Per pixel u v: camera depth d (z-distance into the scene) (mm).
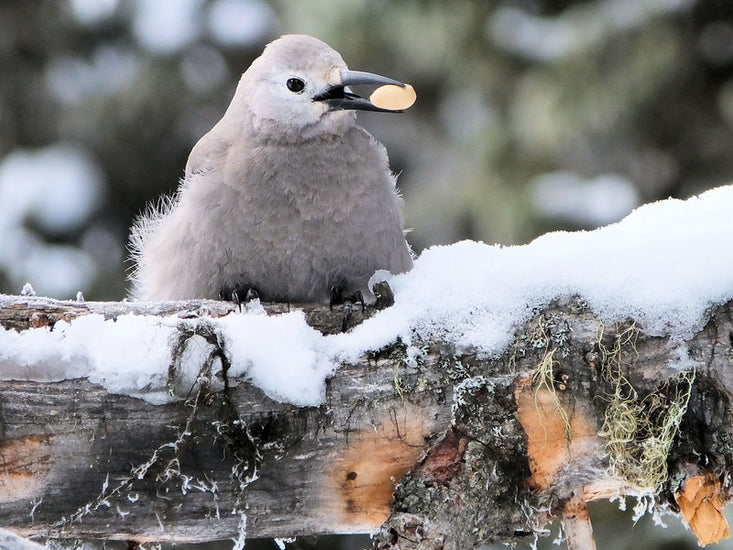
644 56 13312
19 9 15680
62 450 5914
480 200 14117
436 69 14477
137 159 16094
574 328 6043
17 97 15797
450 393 6055
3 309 6094
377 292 6398
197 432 5969
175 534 6129
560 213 13812
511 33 13969
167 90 15938
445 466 5863
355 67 14719
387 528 5742
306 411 6039
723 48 13703
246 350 6020
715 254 6004
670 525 11117
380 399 6062
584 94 13445
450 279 6250
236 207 7613
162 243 8039
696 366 5961
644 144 14062
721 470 5953
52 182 15242
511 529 5992
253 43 16609
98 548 8141
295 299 7902
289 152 7750
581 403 6020
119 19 16047
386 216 7766
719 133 14023
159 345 5977
